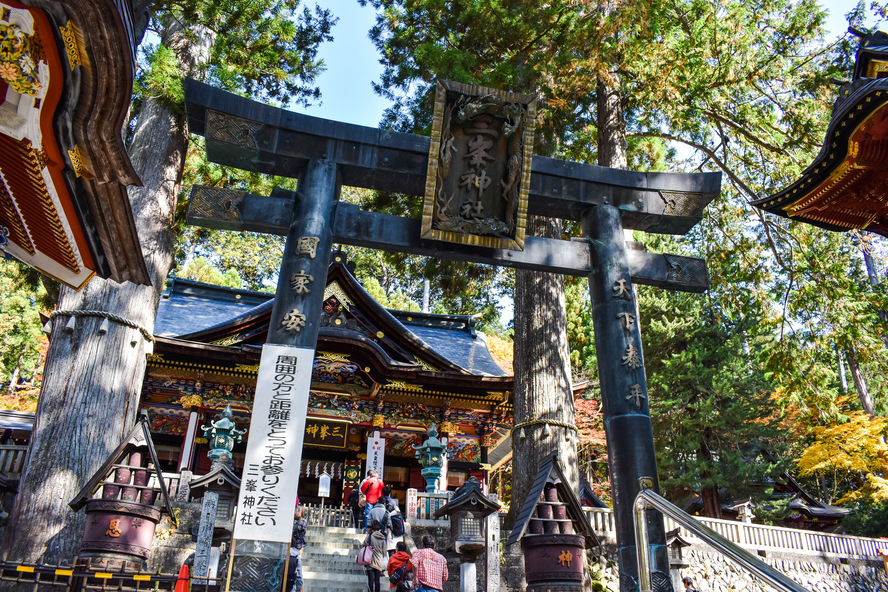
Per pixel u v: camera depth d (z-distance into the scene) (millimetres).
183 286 22344
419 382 18484
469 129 8039
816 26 15531
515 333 15438
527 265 8188
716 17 15844
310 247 7141
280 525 6012
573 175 8531
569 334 28500
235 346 17422
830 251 16250
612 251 8250
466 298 24328
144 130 12312
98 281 10781
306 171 7723
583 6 14688
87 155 5641
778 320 16516
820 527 23703
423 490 19391
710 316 27016
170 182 12250
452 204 7875
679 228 8930
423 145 8031
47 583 6488
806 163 15734
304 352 6652
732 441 23812
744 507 20438
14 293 29578
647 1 14172
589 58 14758
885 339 16094
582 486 15000
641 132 18562
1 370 29062
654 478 6949
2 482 10383
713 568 15133
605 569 13539
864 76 8688
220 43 13062
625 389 7449
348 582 10281
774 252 16391
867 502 22891
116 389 10234
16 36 4402
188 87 7414
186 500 11359
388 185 8172
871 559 18016
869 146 8609
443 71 12922
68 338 10328
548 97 15578
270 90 15648
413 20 16078
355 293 18844
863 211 9695
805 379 15680
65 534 9117
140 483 8562
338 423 18641
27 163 5680
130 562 7965
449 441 19672
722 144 17688
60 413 9820
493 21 14625
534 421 13820
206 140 7512
